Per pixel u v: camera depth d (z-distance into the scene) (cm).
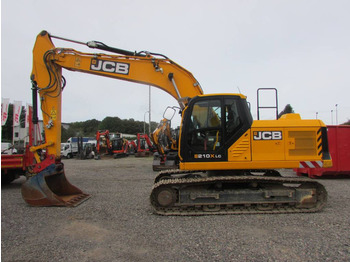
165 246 359
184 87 649
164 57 664
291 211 512
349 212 515
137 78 660
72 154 2988
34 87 680
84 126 9356
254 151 517
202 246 357
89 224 455
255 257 322
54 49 664
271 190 519
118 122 8819
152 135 1389
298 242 366
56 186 675
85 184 889
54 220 479
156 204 523
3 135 3950
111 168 1502
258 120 536
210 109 534
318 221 458
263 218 480
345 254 328
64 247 359
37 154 660
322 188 523
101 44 668
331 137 980
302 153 518
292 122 529
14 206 588
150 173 1227
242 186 546
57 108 669
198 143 527
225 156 519
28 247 360
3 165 876
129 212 529
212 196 518
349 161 970
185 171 613
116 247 357
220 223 454
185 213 503
